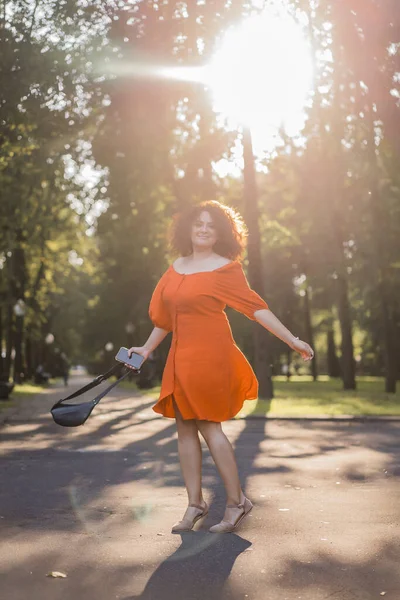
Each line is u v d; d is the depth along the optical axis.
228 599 4.23
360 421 18.72
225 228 5.96
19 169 22.28
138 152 24.62
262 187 38.34
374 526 6.08
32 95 19.72
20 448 12.52
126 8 20.44
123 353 5.93
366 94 24.09
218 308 5.88
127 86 21.41
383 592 4.36
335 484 8.38
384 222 32.12
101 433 15.27
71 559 5.06
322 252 36.97
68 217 30.00
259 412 20.58
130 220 29.91
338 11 21.56
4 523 6.25
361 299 38.88
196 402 5.79
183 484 8.41
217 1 21.48
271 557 5.09
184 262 6.04
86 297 63.12
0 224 23.62
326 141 28.95
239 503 5.92
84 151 24.78
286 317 56.78
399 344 46.91
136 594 4.32
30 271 43.75
